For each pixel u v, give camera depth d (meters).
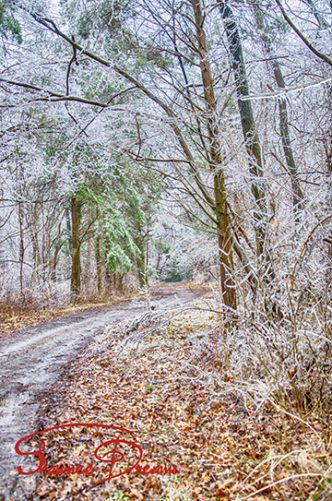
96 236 17.11
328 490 2.70
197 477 3.15
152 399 4.78
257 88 6.47
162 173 5.89
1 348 7.83
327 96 4.96
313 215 3.91
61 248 19.12
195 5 5.74
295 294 3.96
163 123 5.64
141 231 19.75
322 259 4.26
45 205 15.61
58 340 8.52
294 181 4.83
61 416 4.36
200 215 8.07
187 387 4.96
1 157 8.36
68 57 6.29
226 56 5.90
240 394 4.22
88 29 6.17
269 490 2.87
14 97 5.68
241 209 5.42
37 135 7.33
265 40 5.94
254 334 4.24
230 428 3.87
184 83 6.28
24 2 5.34
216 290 6.52
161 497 2.93
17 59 5.95
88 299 16.09
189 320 8.53
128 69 6.29
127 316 11.66
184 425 4.06
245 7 5.58
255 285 4.59
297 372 3.81
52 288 14.92
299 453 3.18
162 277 24.44
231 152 5.24
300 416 3.70
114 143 6.55
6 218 15.13
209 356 5.62
